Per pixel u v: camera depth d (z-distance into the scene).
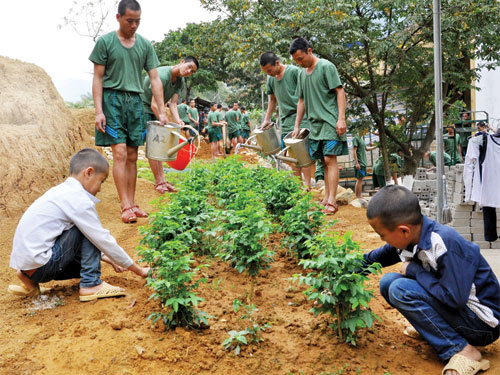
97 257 3.61
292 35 10.59
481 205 5.74
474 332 2.74
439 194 5.42
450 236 2.68
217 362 2.81
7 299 3.64
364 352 2.92
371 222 2.76
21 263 3.30
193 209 4.92
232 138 19.47
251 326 3.17
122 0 5.46
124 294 3.66
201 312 3.19
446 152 12.35
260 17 10.87
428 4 10.56
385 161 11.65
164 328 3.10
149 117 7.32
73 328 3.11
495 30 10.23
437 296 2.70
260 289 3.96
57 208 3.37
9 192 5.77
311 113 6.68
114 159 5.75
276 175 6.09
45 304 3.51
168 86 6.96
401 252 2.92
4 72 7.43
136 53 5.73
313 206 4.69
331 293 2.91
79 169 3.53
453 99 12.39
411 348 3.03
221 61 31.58
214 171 7.85
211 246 4.76
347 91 11.79
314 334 3.14
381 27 11.47
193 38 13.86
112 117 5.62
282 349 2.97
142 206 6.82
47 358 2.79
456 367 2.62
